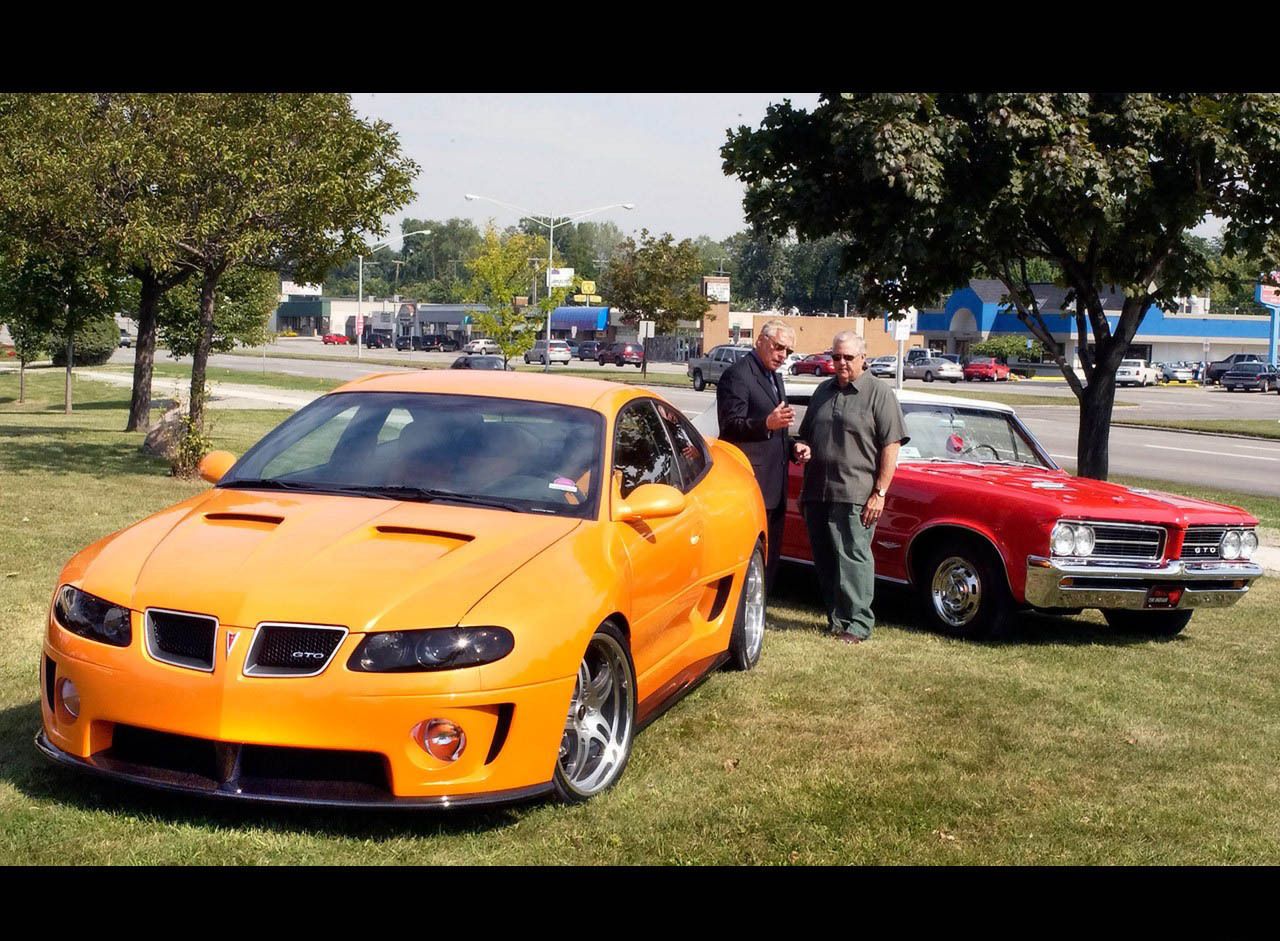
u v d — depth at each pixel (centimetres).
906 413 895
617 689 472
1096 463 1228
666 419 616
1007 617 765
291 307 13900
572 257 17038
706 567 584
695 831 429
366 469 506
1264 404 4950
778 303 16000
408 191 1544
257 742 384
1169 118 1064
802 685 640
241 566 415
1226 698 663
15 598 731
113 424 2370
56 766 450
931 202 1048
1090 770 525
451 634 397
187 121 1378
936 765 517
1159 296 1185
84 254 1506
